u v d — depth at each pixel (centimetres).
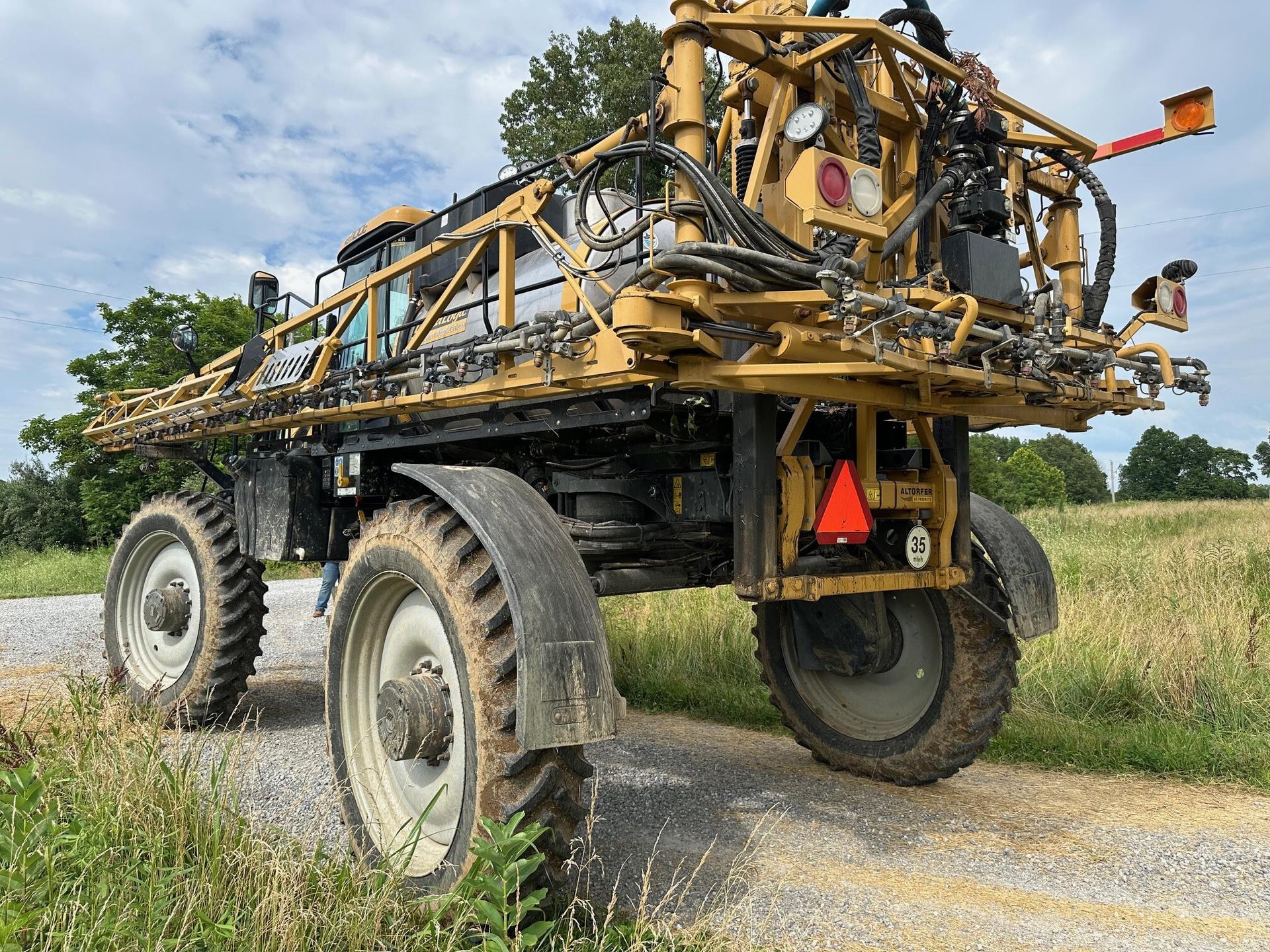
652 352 259
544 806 246
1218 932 267
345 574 318
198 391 557
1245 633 570
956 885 300
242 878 243
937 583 352
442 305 363
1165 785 417
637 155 268
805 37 294
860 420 338
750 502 300
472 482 291
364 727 318
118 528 2666
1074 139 329
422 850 277
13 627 962
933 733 393
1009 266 294
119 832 259
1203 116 327
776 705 459
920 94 339
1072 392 298
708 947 237
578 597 258
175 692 497
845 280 233
